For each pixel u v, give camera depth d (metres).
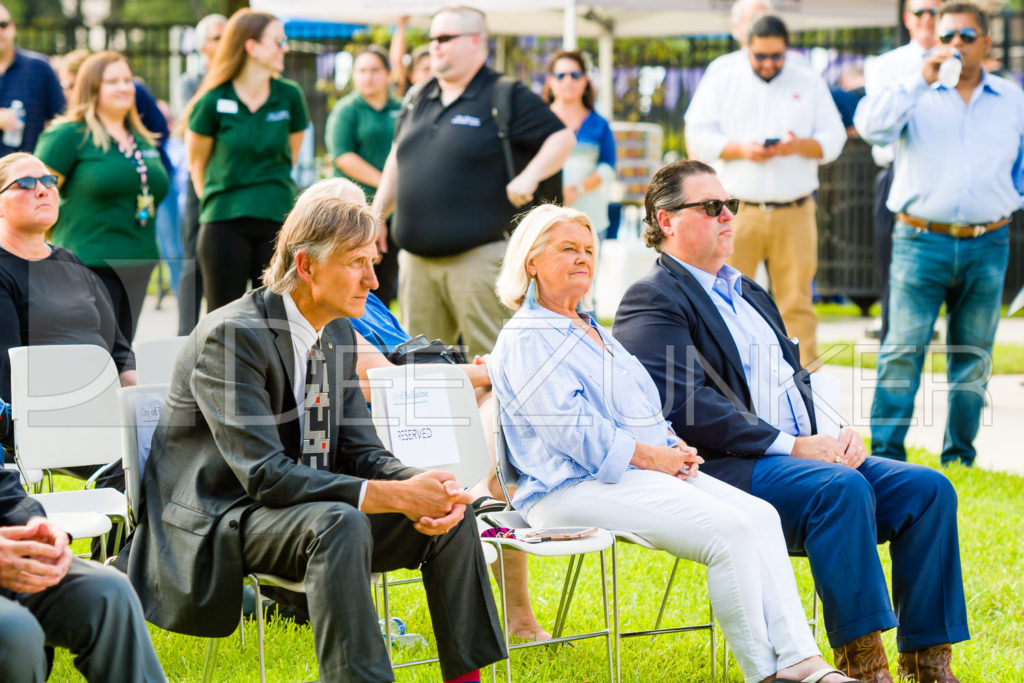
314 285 4.80
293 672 5.60
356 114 12.23
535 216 5.71
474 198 8.84
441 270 9.05
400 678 5.58
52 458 6.14
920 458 9.68
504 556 6.00
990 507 8.27
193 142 9.67
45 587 4.12
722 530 5.13
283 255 4.83
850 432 5.89
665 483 5.36
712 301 6.09
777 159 10.33
